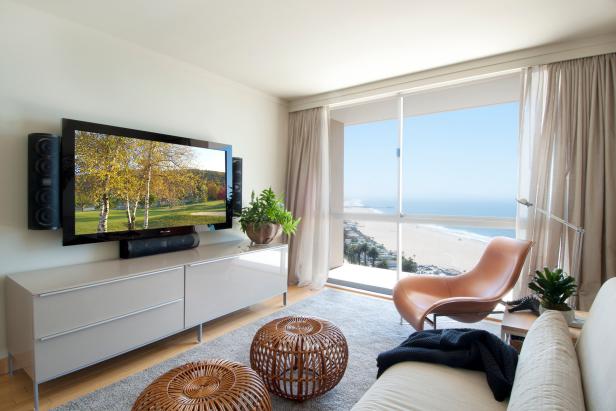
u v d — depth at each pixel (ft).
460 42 8.63
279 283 10.82
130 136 8.11
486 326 9.38
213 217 10.36
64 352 5.91
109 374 6.72
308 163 13.28
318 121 13.06
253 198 11.59
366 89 11.87
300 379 5.58
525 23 7.63
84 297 6.15
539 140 8.80
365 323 9.42
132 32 8.13
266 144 13.00
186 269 7.88
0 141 6.63
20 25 6.82
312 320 6.56
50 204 6.79
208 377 4.42
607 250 7.93
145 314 7.11
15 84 6.78
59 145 7.00
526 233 8.92
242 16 7.42
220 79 11.08
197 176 9.78
